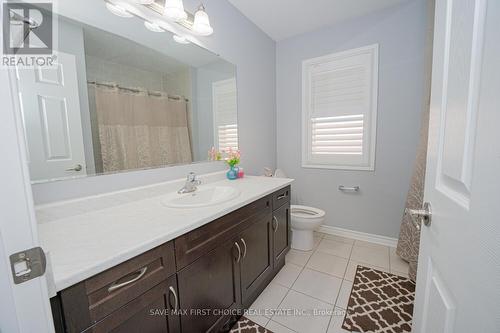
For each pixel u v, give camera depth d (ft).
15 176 1.22
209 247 3.39
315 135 8.35
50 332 1.42
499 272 1.10
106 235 2.64
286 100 8.82
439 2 2.07
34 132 3.02
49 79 3.14
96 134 3.70
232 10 6.43
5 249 1.22
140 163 4.35
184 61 5.14
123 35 4.00
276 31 7.98
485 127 1.27
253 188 5.16
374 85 7.08
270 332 4.15
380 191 7.34
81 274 1.93
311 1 6.31
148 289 2.54
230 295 3.94
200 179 5.50
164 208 3.69
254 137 7.74
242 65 6.96
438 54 2.07
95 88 3.67
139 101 4.32
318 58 7.93
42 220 3.03
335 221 8.25
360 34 7.15
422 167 5.68
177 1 4.18
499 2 1.16
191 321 3.13
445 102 1.90
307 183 8.68
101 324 2.13
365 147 7.43
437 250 1.94
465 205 1.47
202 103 5.67
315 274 5.89
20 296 1.27
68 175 3.37
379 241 7.49
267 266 5.18
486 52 1.28
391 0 6.36
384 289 5.24
